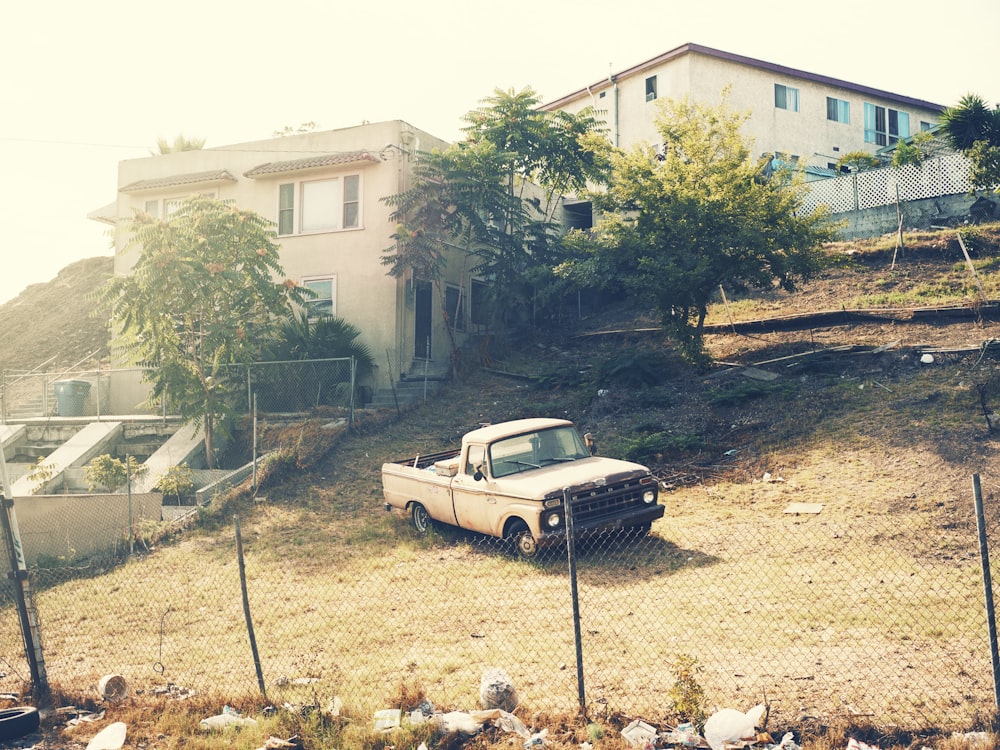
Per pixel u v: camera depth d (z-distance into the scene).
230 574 13.01
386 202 23.25
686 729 6.31
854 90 37.25
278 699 7.75
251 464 18.25
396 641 9.30
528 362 24.23
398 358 23.84
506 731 6.59
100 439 21.42
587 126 25.02
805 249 19.98
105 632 10.69
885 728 6.12
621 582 10.55
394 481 14.88
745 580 10.07
